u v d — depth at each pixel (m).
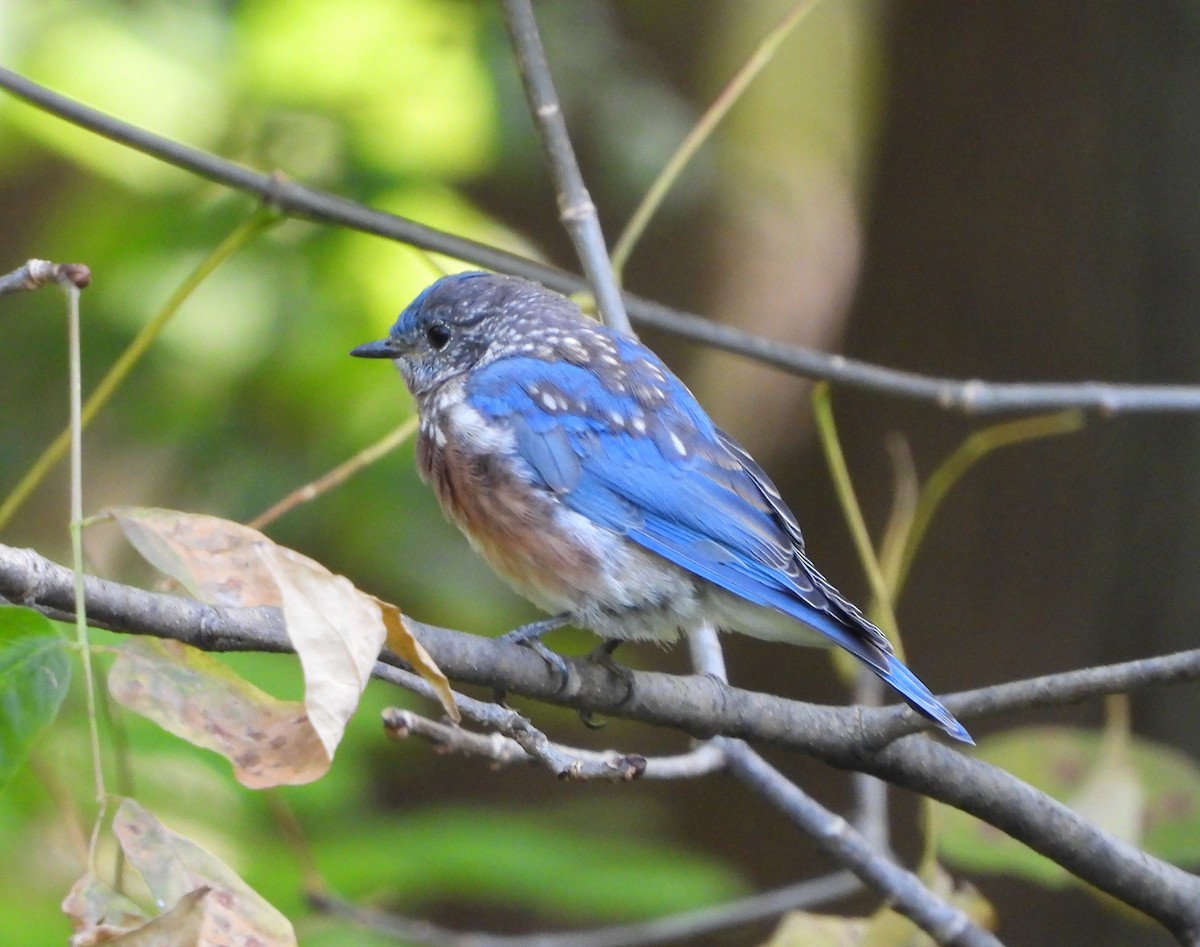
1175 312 13.45
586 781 6.07
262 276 12.17
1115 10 13.69
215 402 12.30
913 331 14.41
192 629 5.40
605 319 8.95
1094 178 13.77
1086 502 13.73
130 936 3.93
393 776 14.41
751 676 14.83
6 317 12.46
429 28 12.46
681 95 16.11
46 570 5.17
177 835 4.29
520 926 14.17
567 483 8.36
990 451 14.05
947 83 14.21
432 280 12.17
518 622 12.95
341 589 4.37
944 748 7.01
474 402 8.63
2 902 8.27
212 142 12.19
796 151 17.50
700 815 14.79
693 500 8.25
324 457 12.32
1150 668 6.29
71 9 12.09
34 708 4.29
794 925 7.78
